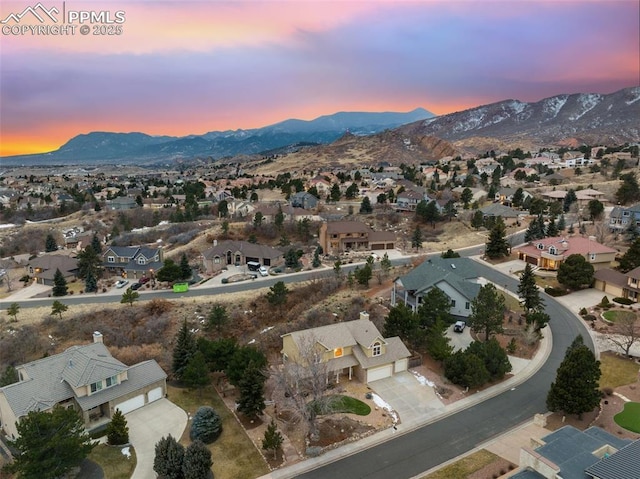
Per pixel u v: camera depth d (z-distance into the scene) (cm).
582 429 3669
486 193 14188
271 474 3250
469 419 3894
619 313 5875
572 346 4397
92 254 8981
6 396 3659
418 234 9806
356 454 3459
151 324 6391
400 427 3788
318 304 6669
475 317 5091
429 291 5725
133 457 3456
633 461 2506
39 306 7275
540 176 16588
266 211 12331
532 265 8131
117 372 4022
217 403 4262
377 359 4550
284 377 3822
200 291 7644
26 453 2952
